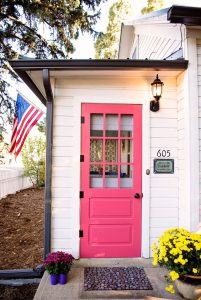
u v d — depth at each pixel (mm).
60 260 3166
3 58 8305
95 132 4027
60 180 3910
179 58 3715
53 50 8414
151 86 3918
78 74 3814
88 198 3920
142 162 3988
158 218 3965
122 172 4020
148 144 3982
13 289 3223
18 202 8336
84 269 3535
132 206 3957
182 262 2654
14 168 10891
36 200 8711
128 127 4062
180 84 3867
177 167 4008
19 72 3498
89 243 3900
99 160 3998
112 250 3908
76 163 3920
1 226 5840
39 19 8109
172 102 4055
